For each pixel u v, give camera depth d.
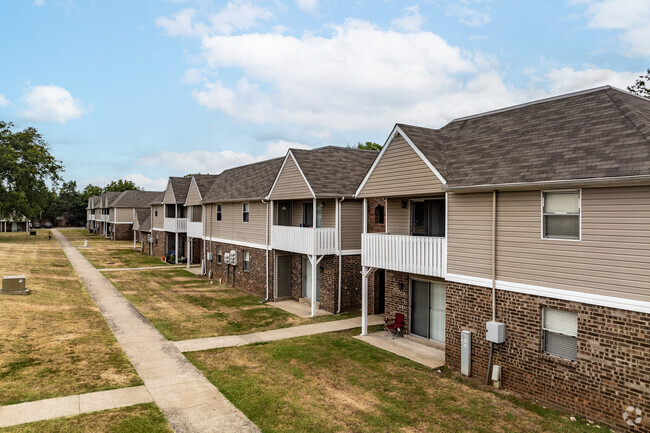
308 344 13.66
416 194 12.60
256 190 22.72
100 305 18.80
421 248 12.38
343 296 18.38
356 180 19.12
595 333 8.40
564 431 8.07
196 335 14.64
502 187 9.69
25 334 12.83
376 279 18.27
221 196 26.77
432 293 13.77
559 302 8.99
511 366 9.99
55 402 8.84
